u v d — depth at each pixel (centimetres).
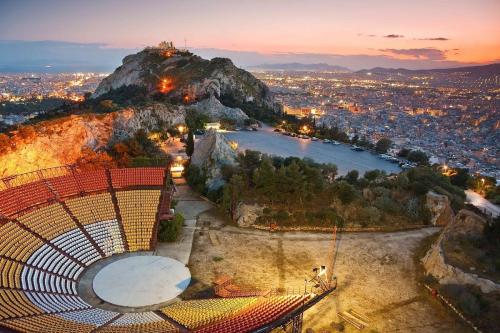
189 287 5231
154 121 13450
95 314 4366
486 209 7769
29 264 5147
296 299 4409
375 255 6266
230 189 7631
